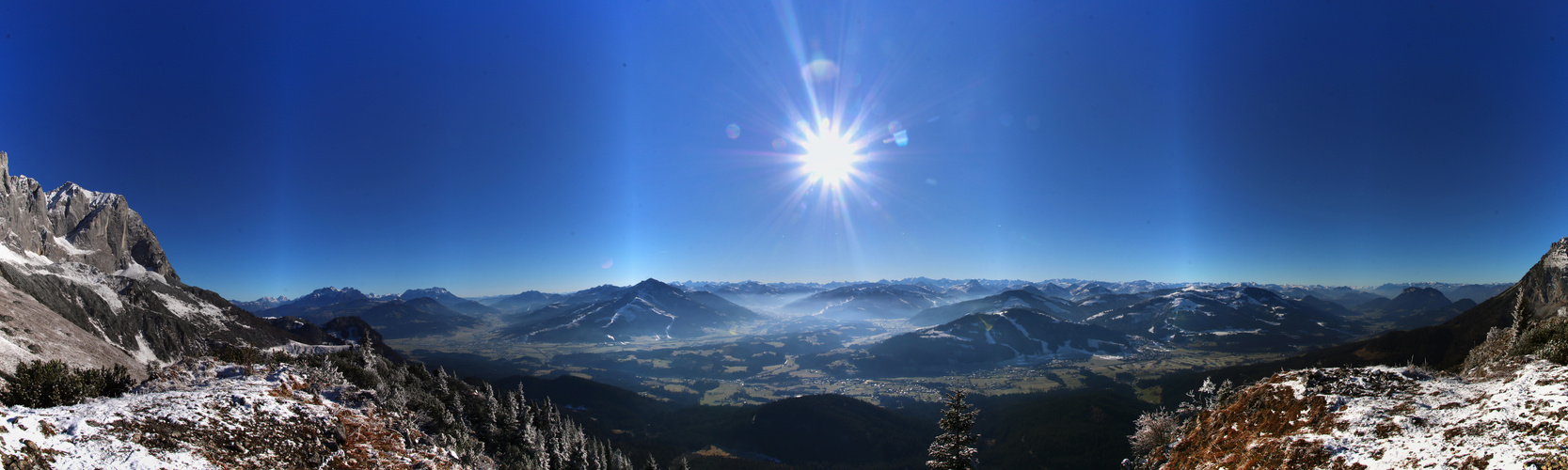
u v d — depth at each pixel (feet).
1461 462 65.82
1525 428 66.44
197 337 496.23
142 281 557.33
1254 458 95.30
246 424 84.38
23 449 56.39
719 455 575.38
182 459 67.72
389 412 127.44
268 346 577.43
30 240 558.15
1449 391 86.99
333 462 88.33
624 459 371.15
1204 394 150.71
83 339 300.61
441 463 111.45
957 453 150.61
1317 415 94.17
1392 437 78.43
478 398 276.41
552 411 341.82
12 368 189.06
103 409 74.18
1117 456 517.55
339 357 212.02
